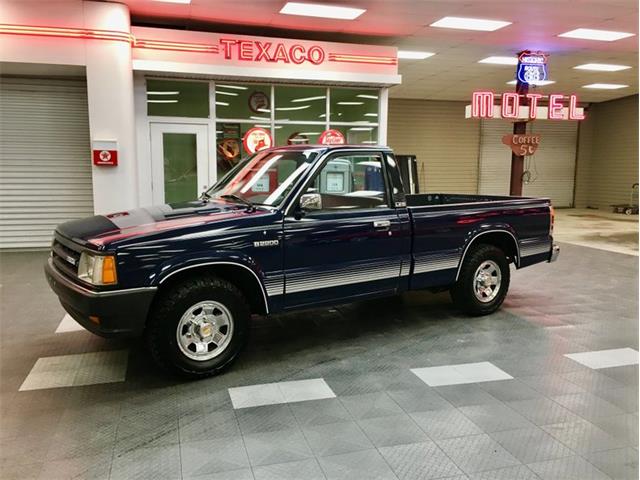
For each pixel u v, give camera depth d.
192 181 9.50
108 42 7.95
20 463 2.65
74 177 9.09
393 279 4.54
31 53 7.69
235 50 8.89
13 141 8.77
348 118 10.33
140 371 3.83
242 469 2.61
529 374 3.82
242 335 3.82
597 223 14.46
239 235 3.72
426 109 17.56
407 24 9.31
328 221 4.12
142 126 9.02
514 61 12.34
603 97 17.98
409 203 6.25
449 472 2.59
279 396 3.44
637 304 5.80
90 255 3.35
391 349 4.33
